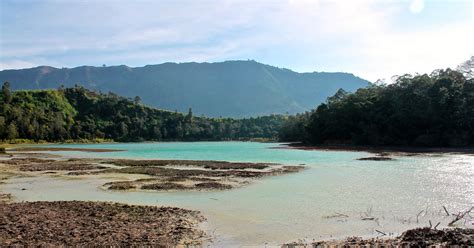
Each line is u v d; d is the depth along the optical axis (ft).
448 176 107.96
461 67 300.20
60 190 91.66
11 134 422.00
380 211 64.95
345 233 52.01
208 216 61.72
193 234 50.60
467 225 55.42
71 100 576.61
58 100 545.44
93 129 521.65
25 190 92.02
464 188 87.15
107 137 528.22
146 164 156.97
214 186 93.61
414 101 284.41
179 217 59.98
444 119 268.62
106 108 579.48
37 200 78.84
